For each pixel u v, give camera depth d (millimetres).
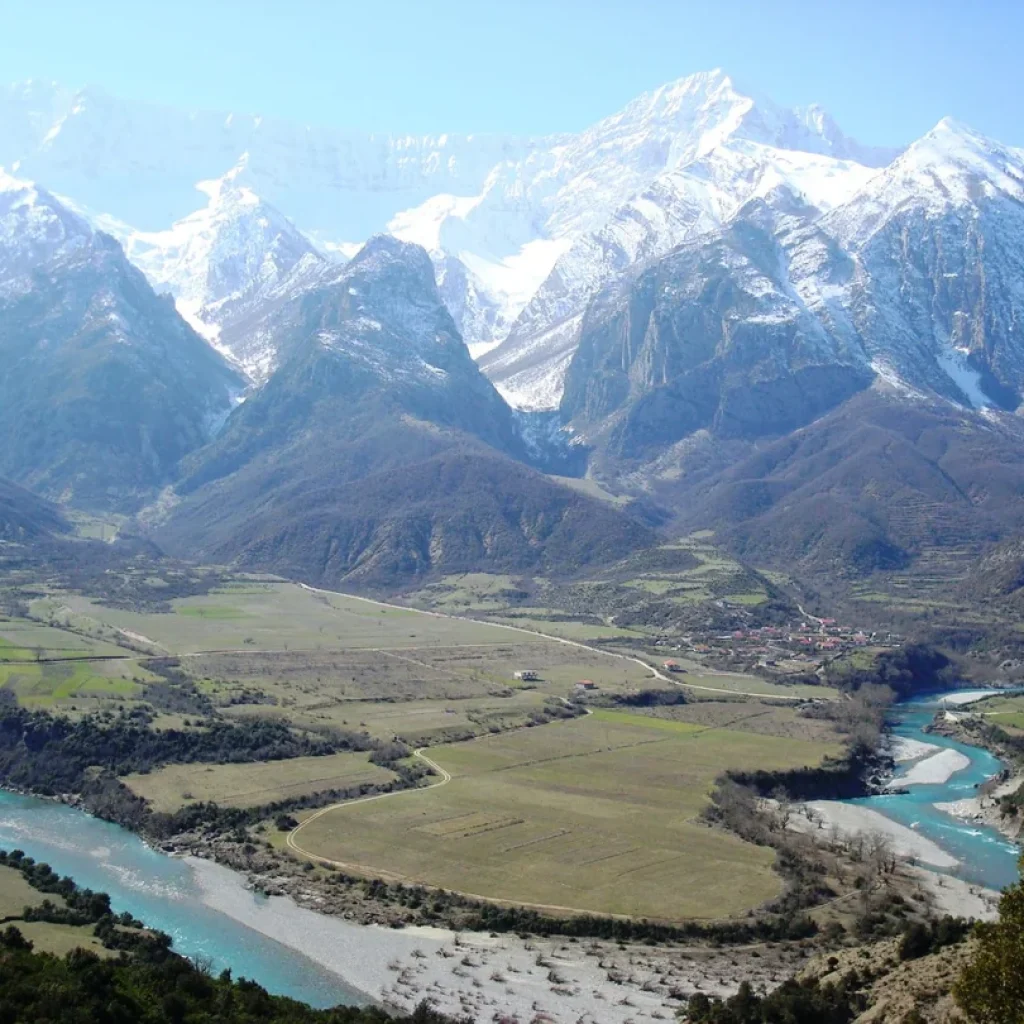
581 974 181875
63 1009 139625
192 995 153500
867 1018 143125
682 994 175375
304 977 178625
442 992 175000
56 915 185250
